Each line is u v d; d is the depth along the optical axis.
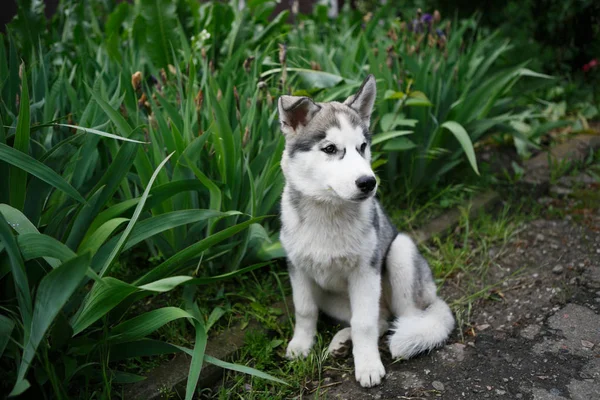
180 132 1.19
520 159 1.69
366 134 1.00
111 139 1.08
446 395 0.93
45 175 0.83
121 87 1.26
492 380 0.95
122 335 0.87
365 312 0.98
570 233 1.36
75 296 0.92
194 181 0.99
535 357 0.99
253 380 0.97
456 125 1.35
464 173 1.56
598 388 0.92
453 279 1.23
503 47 1.60
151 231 0.90
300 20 2.16
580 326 1.05
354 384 0.97
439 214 1.43
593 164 1.67
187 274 1.14
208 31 1.69
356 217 0.96
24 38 1.56
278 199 1.18
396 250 1.06
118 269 1.18
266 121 1.24
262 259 1.16
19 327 0.84
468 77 1.56
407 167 1.48
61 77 1.23
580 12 2.07
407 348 0.99
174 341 1.02
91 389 0.91
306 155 0.95
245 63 1.37
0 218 0.76
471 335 1.06
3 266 0.84
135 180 1.14
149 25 1.55
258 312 1.10
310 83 1.40
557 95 2.06
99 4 1.86
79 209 0.94
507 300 1.15
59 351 0.86
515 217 1.42
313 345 1.04
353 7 2.53
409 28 1.76
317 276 1.01
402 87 1.47
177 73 1.28
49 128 1.10
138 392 0.92
